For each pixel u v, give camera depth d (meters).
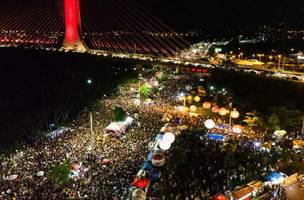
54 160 26.47
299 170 26.16
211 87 50.97
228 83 52.78
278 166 26.64
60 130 34.88
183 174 25.44
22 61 64.75
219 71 59.97
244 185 23.88
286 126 34.94
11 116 41.50
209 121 30.97
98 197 21.70
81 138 31.58
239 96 45.78
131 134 32.75
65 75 59.62
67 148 29.02
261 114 37.84
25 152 28.62
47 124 38.38
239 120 38.34
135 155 27.58
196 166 26.64
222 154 28.64
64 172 23.30
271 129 34.09
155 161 25.20
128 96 48.38
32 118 40.19
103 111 40.81
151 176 24.50
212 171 25.95
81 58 70.31
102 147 29.22
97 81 54.72
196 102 45.22
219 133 33.31
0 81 54.38
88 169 25.16
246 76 55.53
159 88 53.00
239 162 27.47
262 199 23.19
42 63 65.75
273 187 24.12
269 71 62.94
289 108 39.59
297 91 47.12
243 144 30.64
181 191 23.30
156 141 29.94
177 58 77.75
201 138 31.89
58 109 41.78
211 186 24.00
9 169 25.25
